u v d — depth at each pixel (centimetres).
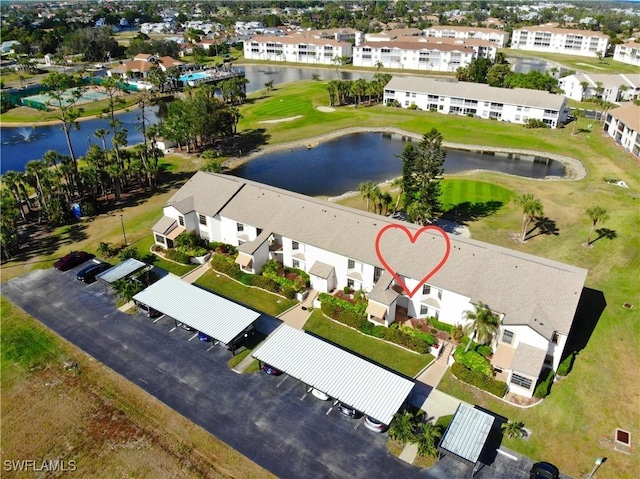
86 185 9138
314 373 4762
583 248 7406
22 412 4694
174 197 7550
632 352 5331
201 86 15900
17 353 5406
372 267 5950
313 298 6291
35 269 6969
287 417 4603
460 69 18862
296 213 6719
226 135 13200
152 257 7212
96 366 5225
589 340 5512
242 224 6962
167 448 4306
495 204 9025
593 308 6031
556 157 11844
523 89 14762
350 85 16312
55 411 4697
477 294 5291
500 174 10625
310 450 4275
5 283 6644
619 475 4028
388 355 5344
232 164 11494
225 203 7194
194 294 5981
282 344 5122
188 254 7056
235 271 6638
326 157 11938
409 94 16050
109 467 4150
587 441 4322
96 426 4531
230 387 4950
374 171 11012
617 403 4700
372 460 4181
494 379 4869
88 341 5584
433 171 7588
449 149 12588
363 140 13250
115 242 7612
